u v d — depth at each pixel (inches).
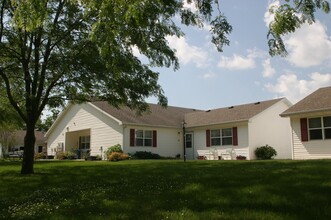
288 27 304.0
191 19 372.2
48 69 550.6
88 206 241.1
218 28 356.5
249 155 1021.8
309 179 297.1
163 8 348.2
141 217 202.2
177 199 249.0
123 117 1123.3
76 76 552.1
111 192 296.5
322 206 204.1
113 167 605.3
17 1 289.4
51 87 559.8
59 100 614.5
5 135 1696.6
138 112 642.8
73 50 527.8
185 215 201.0
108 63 418.6
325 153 837.2
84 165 703.1
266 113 1087.0
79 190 321.1
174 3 302.4
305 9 325.7
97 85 580.7
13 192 339.6
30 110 558.3
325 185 263.0
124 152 1083.3
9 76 589.6
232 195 249.4
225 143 1104.8
